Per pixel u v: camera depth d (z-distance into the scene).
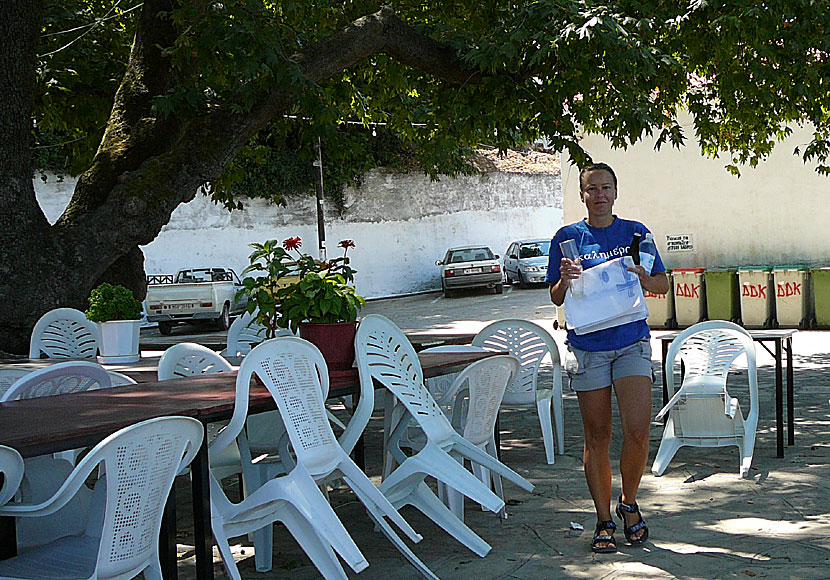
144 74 10.64
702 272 19.55
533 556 4.89
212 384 4.85
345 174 32.81
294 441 4.26
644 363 4.82
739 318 19.47
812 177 19.83
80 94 12.26
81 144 13.49
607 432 4.92
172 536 3.79
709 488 6.25
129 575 3.37
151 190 9.52
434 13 12.22
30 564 3.42
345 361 5.05
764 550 4.81
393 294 34.41
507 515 5.75
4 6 9.30
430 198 35.53
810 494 5.96
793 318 18.61
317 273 5.05
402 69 12.77
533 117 10.32
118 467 3.25
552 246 5.03
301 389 4.38
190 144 9.69
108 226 9.55
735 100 11.71
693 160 20.72
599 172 4.92
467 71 10.25
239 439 5.09
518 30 8.98
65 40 12.51
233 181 13.73
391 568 4.80
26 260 9.31
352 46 9.69
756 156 14.38
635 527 4.97
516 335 7.52
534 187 39.28
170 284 24.62
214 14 9.00
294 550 5.26
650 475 6.74
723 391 6.65
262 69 8.77
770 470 6.70
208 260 29.92
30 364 7.00
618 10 9.13
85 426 3.56
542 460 7.42
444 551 5.08
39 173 26.17
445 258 32.88
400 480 4.81
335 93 12.59
